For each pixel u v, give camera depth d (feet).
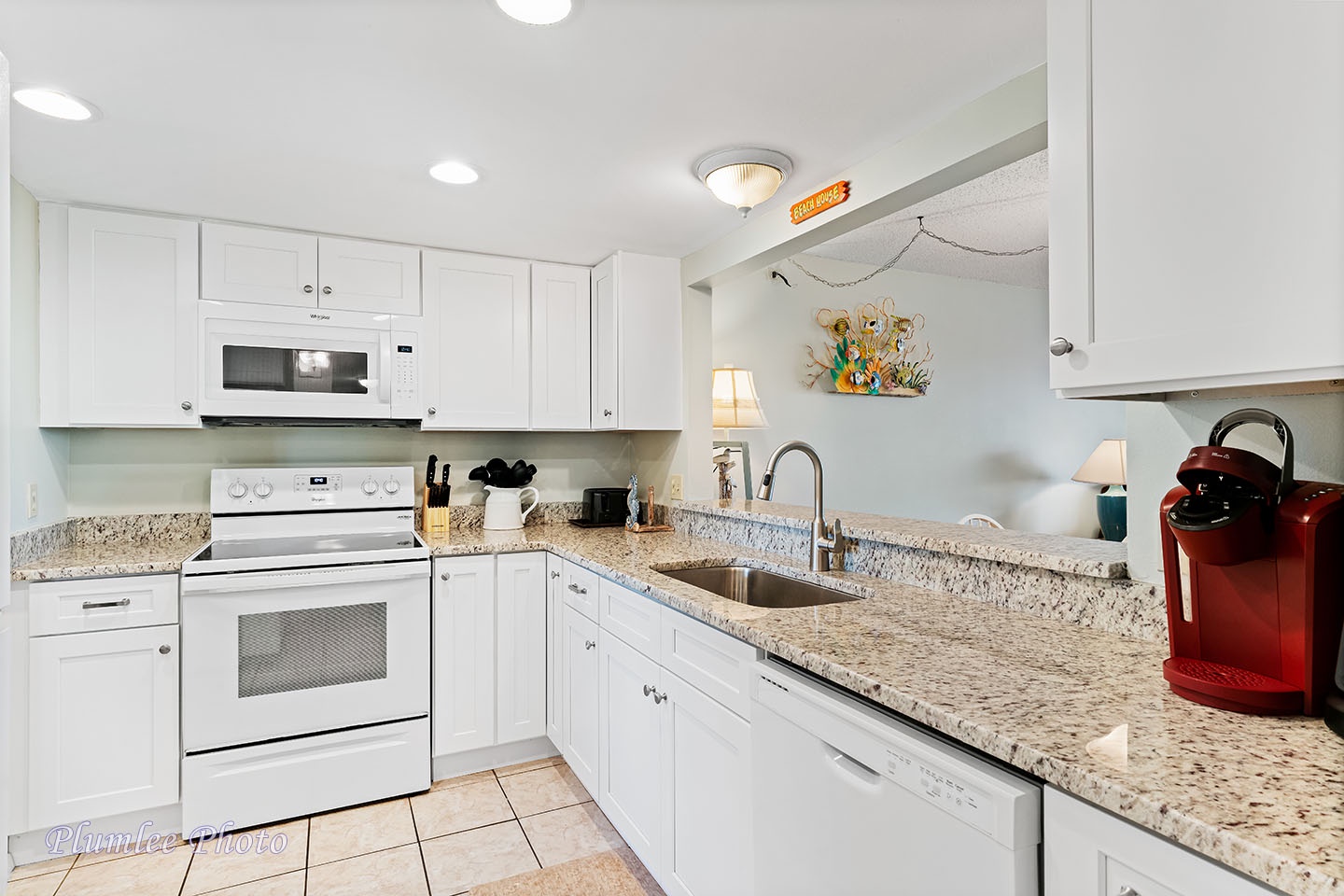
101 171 6.83
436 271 9.33
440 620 8.38
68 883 6.45
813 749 3.98
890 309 14.24
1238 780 2.49
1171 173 3.03
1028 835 2.78
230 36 4.65
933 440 14.78
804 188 7.31
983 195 10.20
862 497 13.84
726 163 6.52
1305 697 3.05
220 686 7.28
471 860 6.82
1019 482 16.06
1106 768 2.58
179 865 6.73
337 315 8.75
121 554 7.70
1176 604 3.53
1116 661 3.88
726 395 10.55
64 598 6.85
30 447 7.33
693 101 5.55
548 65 5.03
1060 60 3.52
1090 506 17.21
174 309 8.00
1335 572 3.02
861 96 5.47
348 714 7.82
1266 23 2.71
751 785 4.56
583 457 11.39
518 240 9.07
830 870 3.83
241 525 8.64
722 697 5.04
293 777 7.55
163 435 8.87
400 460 10.12
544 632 8.98
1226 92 2.84
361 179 7.08
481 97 5.48
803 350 13.16
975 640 4.30
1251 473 3.12
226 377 8.18
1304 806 2.30
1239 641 3.33
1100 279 3.33
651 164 6.74
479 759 8.79
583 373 10.27
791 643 4.24
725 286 12.36
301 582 7.55
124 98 5.45
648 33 4.63
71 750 6.86
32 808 6.72
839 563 6.63
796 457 13.10
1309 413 3.49
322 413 8.63
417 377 9.16
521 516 10.21
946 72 5.13
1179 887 2.30
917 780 3.22
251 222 8.35
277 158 6.57
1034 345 16.35
